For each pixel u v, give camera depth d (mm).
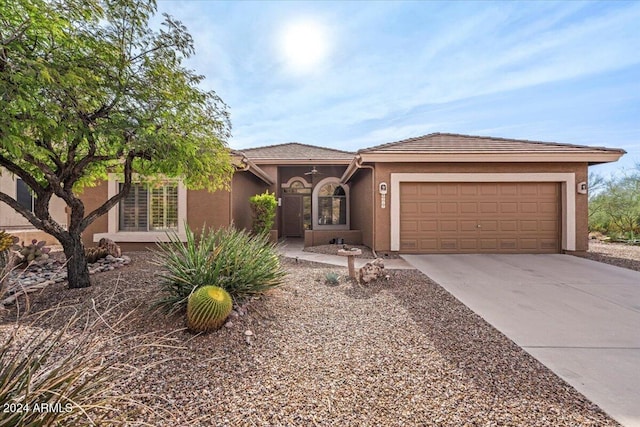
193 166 6488
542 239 11352
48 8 3943
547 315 5070
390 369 3316
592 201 18297
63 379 1991
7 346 2172
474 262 9781
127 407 2586
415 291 6402
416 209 11438
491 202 11391
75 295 5500
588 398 2852
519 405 2725
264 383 3037
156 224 11602
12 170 5551
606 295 6250
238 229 12734
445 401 2770
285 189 19203
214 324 4055
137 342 3752
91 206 11391
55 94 4234
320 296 5969
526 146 11586
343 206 18344
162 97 5543
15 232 12836
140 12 5219
